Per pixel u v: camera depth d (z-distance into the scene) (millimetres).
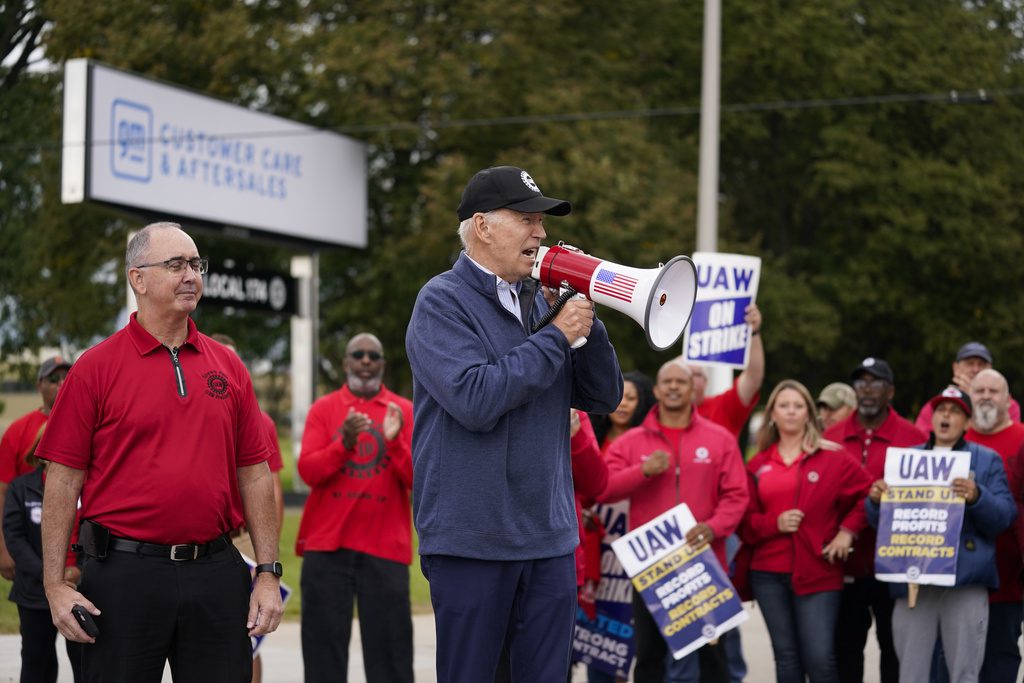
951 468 6586
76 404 4242
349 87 22391
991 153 25016
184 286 4328
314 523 6898
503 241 3812
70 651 4535
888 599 7496
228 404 4422
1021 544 6711
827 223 25859
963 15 24969
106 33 21094
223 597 4355
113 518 4234
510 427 3754
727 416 8000
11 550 6195
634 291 3623
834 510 6953
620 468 7066
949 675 6750
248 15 22578
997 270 24562
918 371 26141
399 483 6945
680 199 22625
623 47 24188
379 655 6852
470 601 3740
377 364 7098
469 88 21969
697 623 6742
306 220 20859
